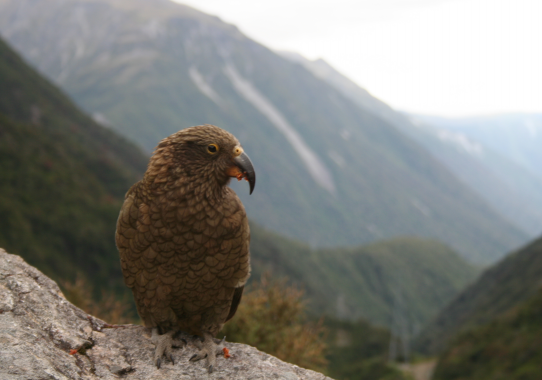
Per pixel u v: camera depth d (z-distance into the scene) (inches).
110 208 2588.6
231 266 151.9
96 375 126.5
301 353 318.7
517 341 1924.2
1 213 1959.9
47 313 141.6
